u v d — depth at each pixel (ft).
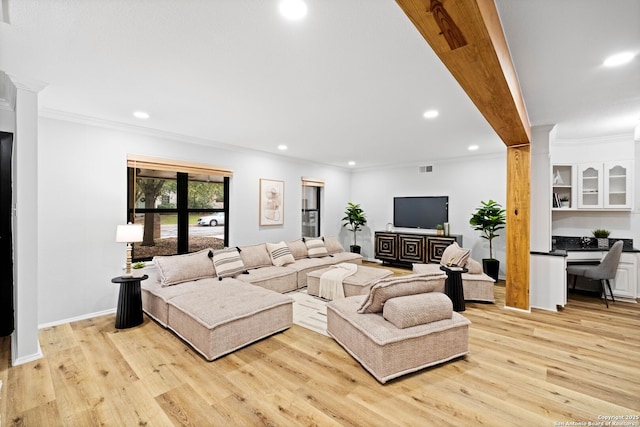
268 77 7.82
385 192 23.58
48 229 10.65
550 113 11.05
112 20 5.41
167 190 14.28
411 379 7.37
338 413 6.14
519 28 5.78
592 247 14.46
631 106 10.30
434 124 12.07
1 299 9.91
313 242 19.19
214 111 10.53
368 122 11.84
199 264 12.85
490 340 9.57
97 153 11.71
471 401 6.52
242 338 9.02
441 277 8.90
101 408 6.31
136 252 13.24
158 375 7.55
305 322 11.24
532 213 12.91
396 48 6.39
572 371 7.71
